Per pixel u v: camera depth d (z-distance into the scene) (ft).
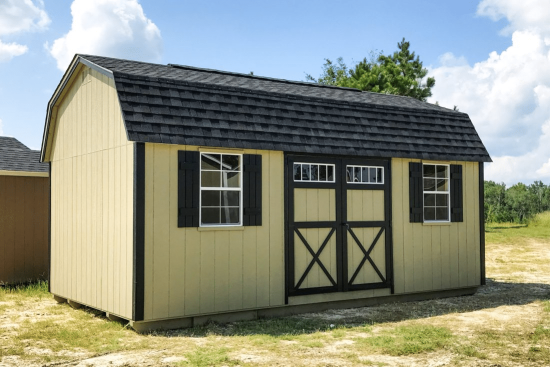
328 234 34.81
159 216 28.76
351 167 36.22
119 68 32.58
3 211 47.37
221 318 31.12
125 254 29.12
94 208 32.76
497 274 51.96
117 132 30.30
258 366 22.03
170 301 28.96
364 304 36.55
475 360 22.89
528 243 74.84
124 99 28.71
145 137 28.02
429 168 40.19
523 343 25.70
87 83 33.96
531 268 55.52
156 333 28.32
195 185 29.94
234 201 31.78
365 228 36.35
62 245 37.19
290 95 34.86
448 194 40.55
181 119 29.76
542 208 108.68
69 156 36.32
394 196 37.60
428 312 34.27
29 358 23.73
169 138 28.73
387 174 37.35
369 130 36.83
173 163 29.30
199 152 30.09
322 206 34.65
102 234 31.73
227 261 30.94
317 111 35.40
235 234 31.30
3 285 46.88
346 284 35.37
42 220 49.90
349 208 35.70
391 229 37.37
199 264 29.99
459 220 40.78
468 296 40.63
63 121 37.29
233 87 32.89
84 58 33.60
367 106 37.88
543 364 22.35
